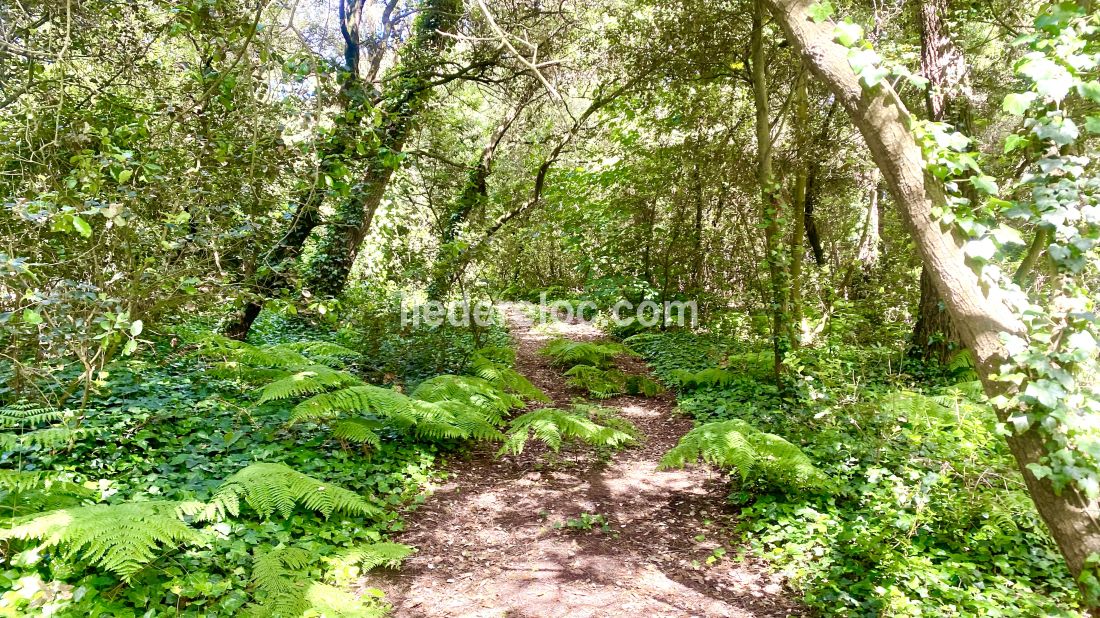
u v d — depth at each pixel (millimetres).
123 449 4566
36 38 5340
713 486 5801
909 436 4824
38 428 4492
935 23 7652
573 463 6438
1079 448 2131
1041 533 4172
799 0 2691
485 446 6762
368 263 11695
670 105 11820
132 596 3115
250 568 3586
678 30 10141
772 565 4195
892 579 3770
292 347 7395
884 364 8492
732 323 12656
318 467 5094
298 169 5832
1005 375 2227
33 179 4523
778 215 8789
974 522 4344
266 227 6027
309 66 5332
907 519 4184
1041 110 2564
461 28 10820
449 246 9406
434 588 3855
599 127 12617
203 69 5566
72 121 4918
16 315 4172
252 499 3771
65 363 4652
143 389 5688
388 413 5500
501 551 4449
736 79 11289
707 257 13438
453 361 9133
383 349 8766
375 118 5492
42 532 2861
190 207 5281
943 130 2377
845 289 14984
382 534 4461
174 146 5289
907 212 2467
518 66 10734
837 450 5551
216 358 6621
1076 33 2330
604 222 13633
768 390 8219
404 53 10641
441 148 10953
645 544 4645
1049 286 2707
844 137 12078
